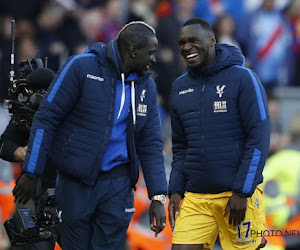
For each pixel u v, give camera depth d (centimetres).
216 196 2019
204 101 1997
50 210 1975
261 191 2073
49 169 2019
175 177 2084
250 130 1959
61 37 3519
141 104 1855
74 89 1800
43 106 1797
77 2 3578
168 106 3381
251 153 1945
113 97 1814
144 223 2678
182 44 2002
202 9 3712
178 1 3656
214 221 2059
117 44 1825
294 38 3831
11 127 2031
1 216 2417
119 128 1839
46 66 2122
